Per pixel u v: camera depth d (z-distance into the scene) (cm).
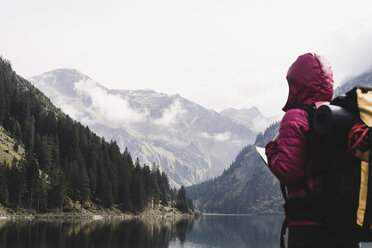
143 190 19425
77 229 8800
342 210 314
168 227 11831
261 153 383
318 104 369
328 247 324
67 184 16162
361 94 310
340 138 315
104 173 18050
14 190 13700
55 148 18525
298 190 346
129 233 8431
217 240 8731
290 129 346
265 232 12031
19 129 19512
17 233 7062
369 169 306
